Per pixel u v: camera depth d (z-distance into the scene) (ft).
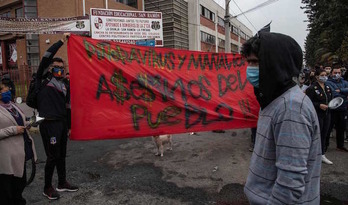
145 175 15.47
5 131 10.00
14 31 35.53
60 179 13.38
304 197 4.54
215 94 17.43
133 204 12.11
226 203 12.06
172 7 66.18
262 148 4.90
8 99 10.78
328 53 66.74
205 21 86.89
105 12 38.88
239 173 15.55
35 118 11.37
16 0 58.90
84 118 13.91
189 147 21.22
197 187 13.76
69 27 37.47
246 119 17.74
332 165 16.61
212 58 17.83
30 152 11.54
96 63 14.30
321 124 16.46
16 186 10.84
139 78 15.33
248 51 5.28
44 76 12.83
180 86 16.60
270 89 4.61
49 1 47.47
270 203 4.39
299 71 4.75
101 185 14.20
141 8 64.75
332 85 19.90
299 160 4.16
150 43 40.83
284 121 4.33
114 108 14.61
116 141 23.59
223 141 22.88
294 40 4.74
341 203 11.98
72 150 20.97
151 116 15.55
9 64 63.52
